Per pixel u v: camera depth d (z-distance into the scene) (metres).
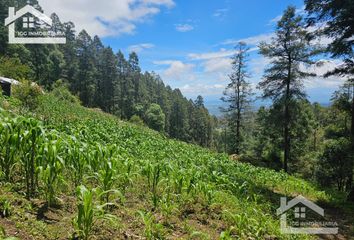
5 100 11.17
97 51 76.88
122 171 5.61
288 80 21.41
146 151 10.80
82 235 3.36
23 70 25.61
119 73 73.69
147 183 6.26
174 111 79.75
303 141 29.05
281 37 21.05
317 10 11.11
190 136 78.12
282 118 22.36
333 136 23.02
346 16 10.19
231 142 32.75
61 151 4.36
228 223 5.26
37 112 13.12
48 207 3.91
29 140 3.96
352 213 9.41
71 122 11.98
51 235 3.30
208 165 10.84
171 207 4.77
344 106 14.25
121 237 3.71
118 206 4.29
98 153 4.87
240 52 28.73
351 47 10.69
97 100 65.50
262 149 33.56
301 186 12.32
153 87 88.81
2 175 4.23
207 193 5.75
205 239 4.32
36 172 3.85
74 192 4.59
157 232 4.00
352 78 12.05
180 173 5.96
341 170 14.95
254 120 30.28
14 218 3.39
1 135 3.98
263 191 9.91
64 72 64.19
